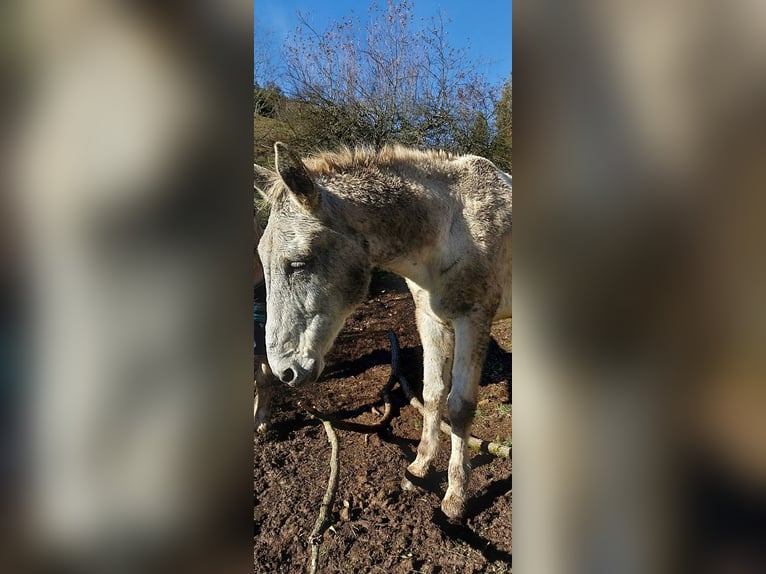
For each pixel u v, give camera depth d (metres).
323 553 1.99
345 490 2.38
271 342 1.88
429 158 2.25
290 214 1.87
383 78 6.15
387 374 3.66
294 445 2.81
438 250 2.15
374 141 6.02
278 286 1.89
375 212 2.01
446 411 3.15
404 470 2.56
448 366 2.46
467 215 2.16
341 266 1.92
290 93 6.21
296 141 6.07
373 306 4.94
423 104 6.21
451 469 2.19
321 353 1.92
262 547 2.03
